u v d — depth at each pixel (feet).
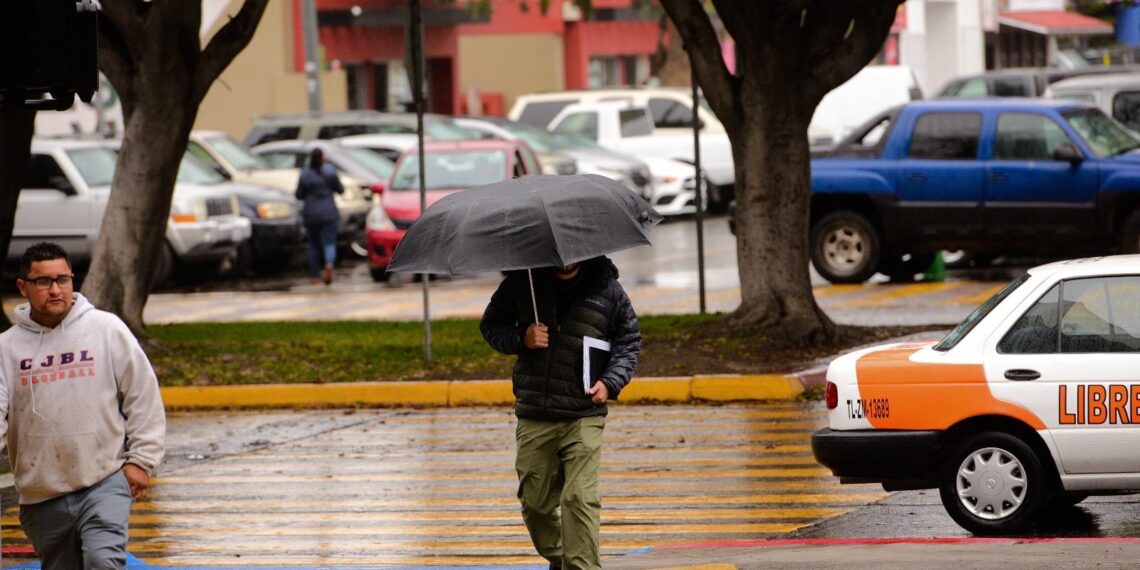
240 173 274.36
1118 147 195.42
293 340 167.53
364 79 426.92
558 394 74.33
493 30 482.69
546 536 76.84
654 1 423.23
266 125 319.68
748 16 148.77
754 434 123.34
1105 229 191.11
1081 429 86.94
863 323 170.60
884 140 202.90
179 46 158.40
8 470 122.21
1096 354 87.15
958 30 545.85
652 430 126.62
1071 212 192.44
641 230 74.49
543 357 74.59
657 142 335.26
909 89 370.73
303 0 349.20
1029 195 194.49
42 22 63.98
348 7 413.18
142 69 158.10
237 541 96.02
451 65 452.35
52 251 65.98
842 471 90.58
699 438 122.42
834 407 91.25
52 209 236.02
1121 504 97.09
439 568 86.84
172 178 162.40
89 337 66.74
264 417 140.67
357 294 225.15
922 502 99.40
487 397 142.20
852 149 205.77
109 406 66.80
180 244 234.99
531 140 317.22
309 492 109.60
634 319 75.41
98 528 66.23
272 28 389.80
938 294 194.29
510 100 485.97
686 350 150.10
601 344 74.33
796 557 82.89
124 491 67.10
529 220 72.23
